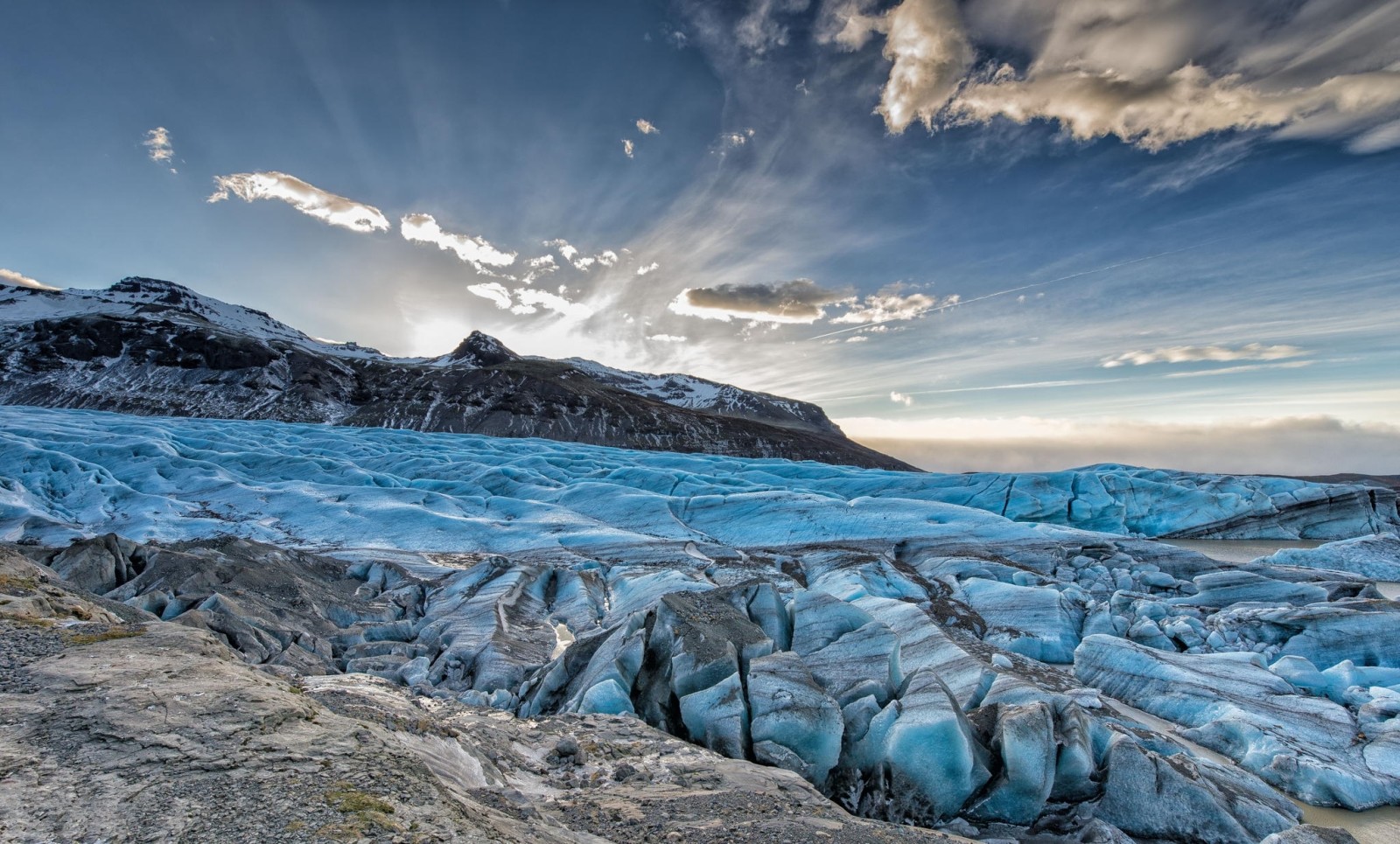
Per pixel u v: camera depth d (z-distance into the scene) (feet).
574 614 87.71
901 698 44.91
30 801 17.74
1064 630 82.28
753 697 45.24
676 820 28.43
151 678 25.70
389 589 98.17
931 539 132.77
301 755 21.76
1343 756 50.19
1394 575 127.85
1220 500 203.00
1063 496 201.87
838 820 30.55
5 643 27.61
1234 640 77.20
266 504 152.15
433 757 27.53
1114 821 40.29
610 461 266.57
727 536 146.30
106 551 73.67
